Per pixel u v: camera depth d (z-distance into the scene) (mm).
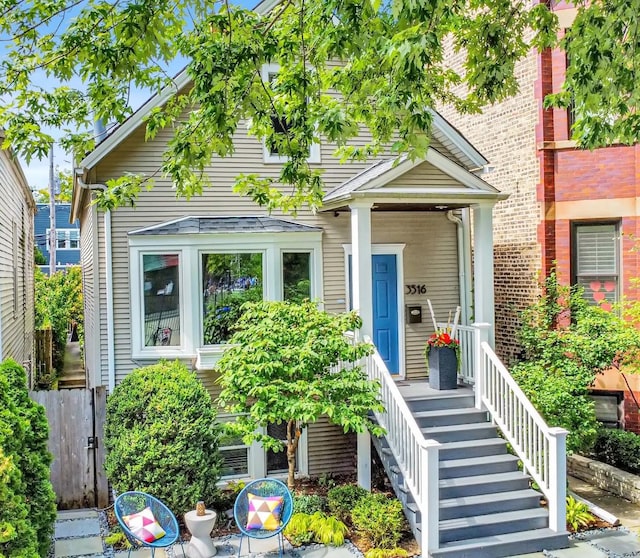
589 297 12016
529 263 12445
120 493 8445
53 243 30000
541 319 11430
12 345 12906
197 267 10500
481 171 12094
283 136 7359
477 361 10195
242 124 11164
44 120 8109
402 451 8906
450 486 8797
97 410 9852
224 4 6445
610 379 11820
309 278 11312
